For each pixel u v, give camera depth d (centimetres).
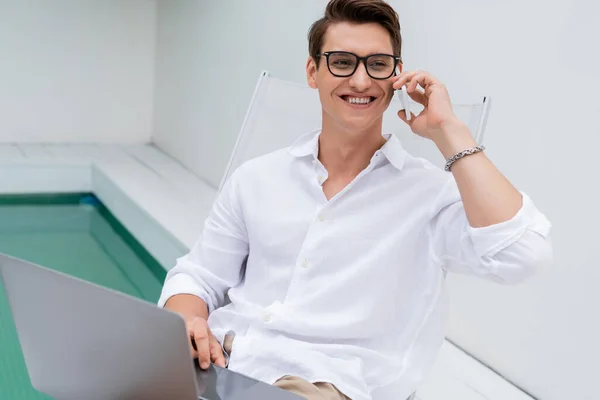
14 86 573
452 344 285
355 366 151
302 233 161
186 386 119
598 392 223
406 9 308
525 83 247
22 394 253
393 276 157
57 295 126
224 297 179
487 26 262
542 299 243
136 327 118
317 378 146
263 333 159
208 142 502
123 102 607
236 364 154
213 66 493
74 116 594
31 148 567
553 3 235
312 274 159
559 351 237
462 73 276
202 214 427
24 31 566
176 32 557
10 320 313
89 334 126
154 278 398
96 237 464
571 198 230
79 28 581
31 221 486
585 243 226
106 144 607
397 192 160
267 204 165
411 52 306
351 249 158
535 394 247
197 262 175
